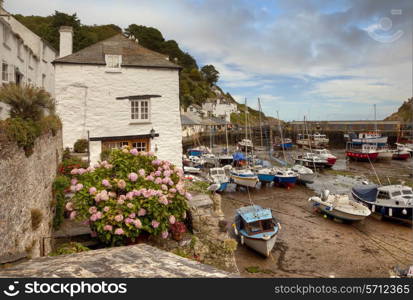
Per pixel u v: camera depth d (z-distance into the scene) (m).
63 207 8.11
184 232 8.34
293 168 30.92
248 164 34.28
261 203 22.11
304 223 17.69
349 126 71.75
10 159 4.35
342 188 26.62
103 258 2.85
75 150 13.80
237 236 15.37
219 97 102.25
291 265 12.61
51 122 8.33
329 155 40.09
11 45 13.78
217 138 64.88
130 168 6.71
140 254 2.98
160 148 15.22
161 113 15.19
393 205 17.91
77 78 14.09
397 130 59.66
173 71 15.32
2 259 3.93
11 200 4.34
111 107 14.48
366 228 17.08
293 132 70.75
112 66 14.41
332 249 14.23
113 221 5.91
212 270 2.56
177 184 6.89
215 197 11.56
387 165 39.44
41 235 5.97
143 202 6.18
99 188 6.25
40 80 19.08
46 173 7.08
